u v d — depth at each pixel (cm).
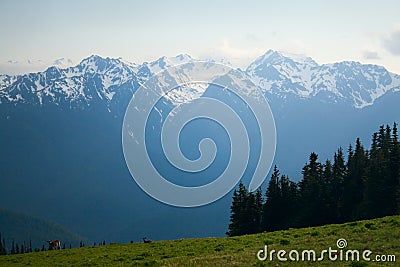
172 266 3812
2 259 6053
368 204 8744
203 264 3716
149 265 4175
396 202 8369
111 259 4903
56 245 8144
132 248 5694
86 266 4725
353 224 4966
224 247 4653
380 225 4538
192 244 5275
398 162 8875
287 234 5069
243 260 3725
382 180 8712
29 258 5906
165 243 5766
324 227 5216
